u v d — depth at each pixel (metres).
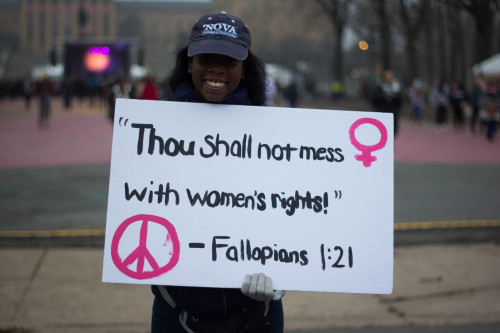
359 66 73.25
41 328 4.39
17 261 5.79
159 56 107.69
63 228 6.98
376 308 4.85
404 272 5.64
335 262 2.42
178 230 2.41
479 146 17.08
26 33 124.56
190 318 2.40
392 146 2.50
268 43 98.44
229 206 2.44
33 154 14.33
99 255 6.02
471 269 5.71
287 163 2.48
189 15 134.38
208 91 2.46
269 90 2.71
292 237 2.42
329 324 4.54
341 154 2.49
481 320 4.58
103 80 38.28
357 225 2.44
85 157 13.77
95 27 124.50
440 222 7.43
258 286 2.28
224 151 2.48
